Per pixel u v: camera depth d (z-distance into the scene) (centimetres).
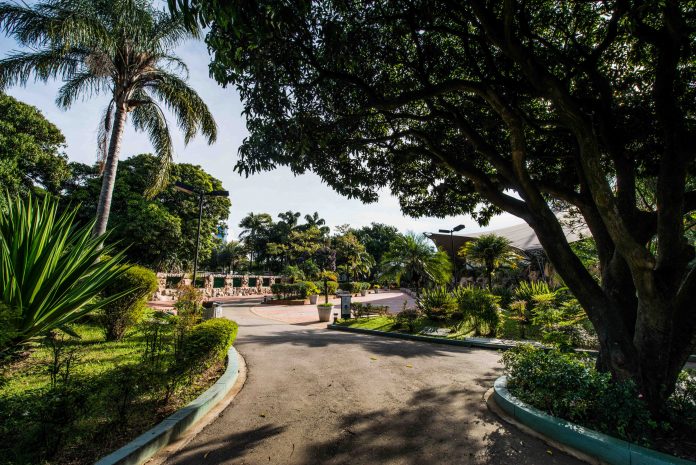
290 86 491
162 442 321
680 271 360
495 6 482
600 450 304
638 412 315
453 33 488
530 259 2119
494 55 544
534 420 366
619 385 338
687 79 485
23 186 1961
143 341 671
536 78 391
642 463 279
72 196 2302
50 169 2148
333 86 528
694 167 497
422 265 1844
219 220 3359
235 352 673
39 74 1034
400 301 2825
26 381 430
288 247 4497
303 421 386
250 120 504
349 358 702
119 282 684
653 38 385
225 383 485
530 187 433
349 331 1202
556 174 657
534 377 414
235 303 2395
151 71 1151
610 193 358
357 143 600
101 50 979
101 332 747
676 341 374
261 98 479
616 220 354
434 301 1253
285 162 521
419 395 476
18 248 439
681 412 347
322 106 531
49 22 894
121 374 354
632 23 379
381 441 339
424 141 568
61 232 484
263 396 469
